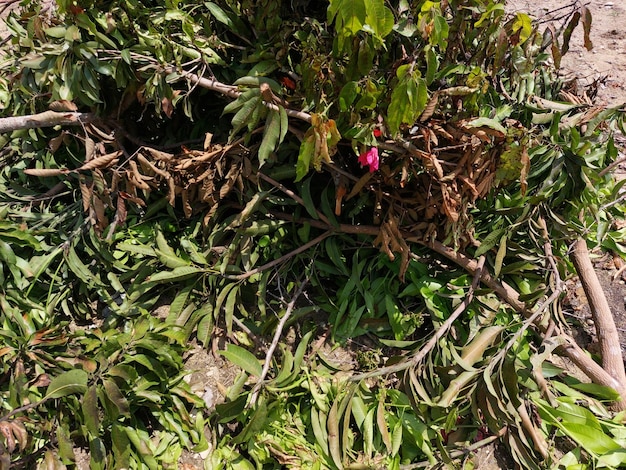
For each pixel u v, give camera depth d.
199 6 1.95
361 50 1.56
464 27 1.74
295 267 2.19
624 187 2.61
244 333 1.99
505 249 1.96
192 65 1.99
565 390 1.84
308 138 1.53
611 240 2.41
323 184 2.18
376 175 1.97
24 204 2.14
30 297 1.98
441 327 1.86
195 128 2.23
